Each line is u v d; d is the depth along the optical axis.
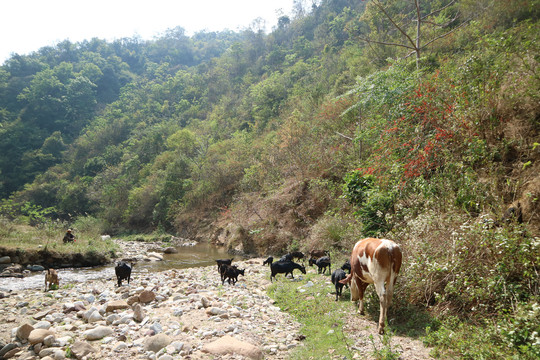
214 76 85.88
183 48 150.00
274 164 23.73
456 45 18.66
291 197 18.14
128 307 7.20
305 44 71.69
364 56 27.81
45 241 16.92
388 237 7.93
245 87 70.19
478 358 4.18
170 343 5.31
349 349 4.97
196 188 32.75
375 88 13.25
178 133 45.41
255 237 18.52
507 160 7.89
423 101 10.02
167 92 91.81
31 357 5.05
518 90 8.20
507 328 4.39
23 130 81.56
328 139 19.83
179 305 7.34
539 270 5.26
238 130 46.06
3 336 5.82
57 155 78.19
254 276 10.91
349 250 11.65
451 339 4.73
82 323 6.49
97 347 5.35
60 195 55.94
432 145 8.79
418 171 8.95
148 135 58.56
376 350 4.67
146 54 147.38
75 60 127.00
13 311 7.42
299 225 16.75
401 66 13.71
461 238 5.77
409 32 23.92
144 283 10.01
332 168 17.56
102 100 109.00
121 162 59.09
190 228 30.30
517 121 7.95
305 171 19.08
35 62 111.38
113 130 75.06
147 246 23.84
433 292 6.11
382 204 9.38
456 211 7.09
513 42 9.91
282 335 5.74
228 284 9.62
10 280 12.19
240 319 6.47
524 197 6.68
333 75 33.66
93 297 8.23
